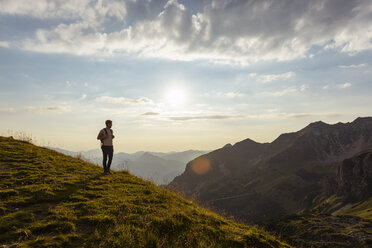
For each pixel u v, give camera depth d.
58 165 14.14
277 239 9.38
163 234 6.86
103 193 9.85
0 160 13.38
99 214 7.43
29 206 7.80
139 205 8.84
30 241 5.55
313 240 96.56
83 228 6.58
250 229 9.55
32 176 10.99
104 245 5.62
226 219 10.35
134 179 13.59
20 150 16.27
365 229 100.31
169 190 13.04
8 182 9.90
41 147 19.52
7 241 5.50
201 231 7.56
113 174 14.07
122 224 6.73
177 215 8.12
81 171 13.62
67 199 8.70
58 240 5.74
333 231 101.94
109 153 13.98
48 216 6.98
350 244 87.44
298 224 115.12
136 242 5.97
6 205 7.60
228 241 7.47
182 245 6.46
